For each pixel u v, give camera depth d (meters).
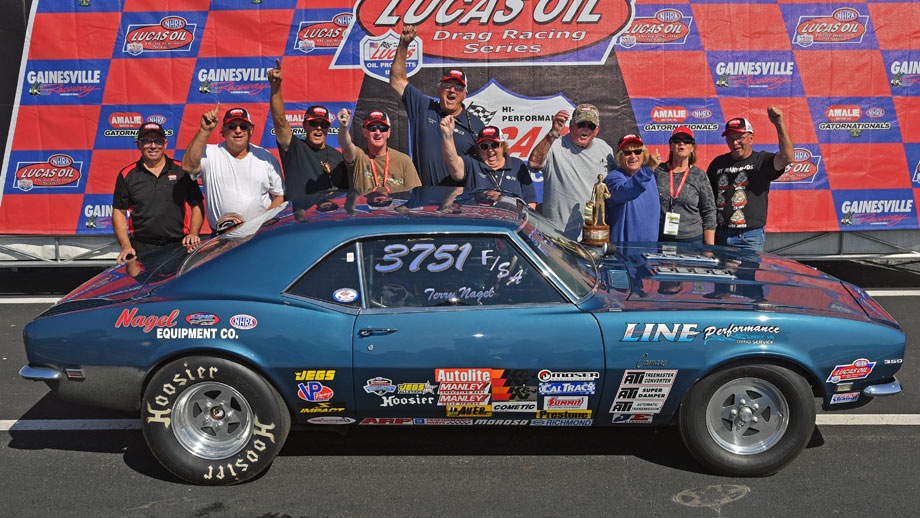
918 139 7.57
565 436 4.68
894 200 7.66
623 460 4.37
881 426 4.79
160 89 7.57
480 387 4.00
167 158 6.11
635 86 7.57
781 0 7.43
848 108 7.55
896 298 7.32
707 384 4.04
